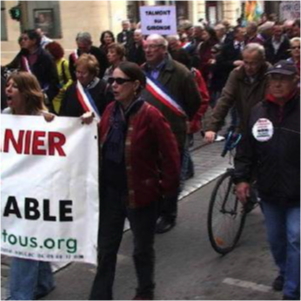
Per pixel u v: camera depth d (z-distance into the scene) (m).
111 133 3.90
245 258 5.08
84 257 3.85
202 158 8.57
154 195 3.95
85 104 5.09
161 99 5.40
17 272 3.90
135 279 4.70
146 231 4.03
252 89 5.16
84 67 5.10
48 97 8.02
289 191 3.78
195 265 4.96
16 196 3.83
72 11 19.08
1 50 20.03
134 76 3.79
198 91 5.58
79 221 3.82
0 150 3.83
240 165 4.01
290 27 12.38
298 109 3.73
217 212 5.05
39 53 7.93
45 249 3.85
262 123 3.80
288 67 3.69
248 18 24.44
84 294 4.47
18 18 15.64
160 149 3.88
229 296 4.41
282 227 4.01
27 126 3.78
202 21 18.64
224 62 10.70
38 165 3.80
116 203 3.99
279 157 3.77
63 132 3.76
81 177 3.80
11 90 3.77
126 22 14.03
